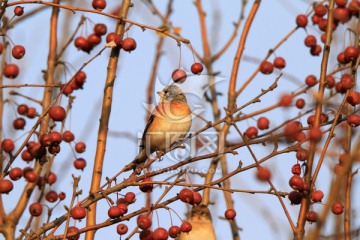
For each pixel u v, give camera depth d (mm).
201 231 11797
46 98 12461
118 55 11281
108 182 9898
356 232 9617
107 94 11133
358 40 11297
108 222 9656
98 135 10984
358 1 11914
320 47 12844
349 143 10414
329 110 10547
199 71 10648
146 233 9875
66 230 9391
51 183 11711
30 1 10445
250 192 9477
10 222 11211
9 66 11703
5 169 10516
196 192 9836
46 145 10469
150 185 10023
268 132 11602
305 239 9211
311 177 9570
